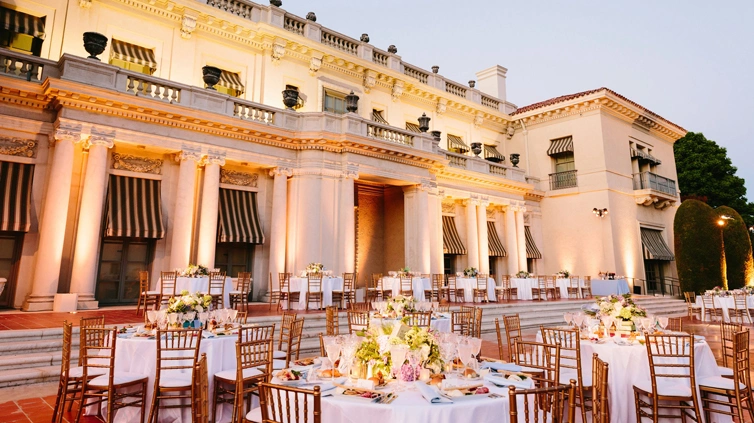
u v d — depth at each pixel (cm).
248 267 1562
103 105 1220
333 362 405
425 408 312
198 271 1192
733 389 537
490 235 2284
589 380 565
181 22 1543
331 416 331
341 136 1571
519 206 2356
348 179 1588
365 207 1988
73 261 1180
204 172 1412
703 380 570
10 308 1154
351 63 1920
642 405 552
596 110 2331
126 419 544
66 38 1334
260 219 1576
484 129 2520
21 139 1195
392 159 1730
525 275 1972
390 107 2089
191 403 500
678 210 2216
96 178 1204
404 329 407
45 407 587
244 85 1656
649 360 536
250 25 1656
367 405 321
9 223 1127
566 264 2370
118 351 589
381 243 2011
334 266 1528
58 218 1137
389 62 2094
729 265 2244
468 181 2161
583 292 2144
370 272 1947
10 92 1147
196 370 500
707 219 2136
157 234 1330
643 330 671
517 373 421
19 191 1167
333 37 1931
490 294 1819
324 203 1548
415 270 1784
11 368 709
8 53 1146
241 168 1565
